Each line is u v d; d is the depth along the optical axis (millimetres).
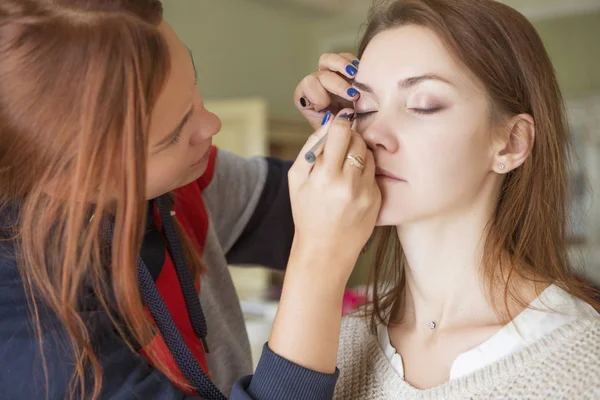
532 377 641
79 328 689
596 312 682
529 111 734
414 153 700
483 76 695
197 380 822
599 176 3793
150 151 709
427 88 698
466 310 741
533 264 746
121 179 661
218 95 4188
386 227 872
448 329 748
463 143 696
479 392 658
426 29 708
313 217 678
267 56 4555
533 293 715
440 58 696
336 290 680
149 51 660
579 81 3936
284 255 1161
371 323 854
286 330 674
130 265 673
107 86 638
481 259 732
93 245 717
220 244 1097
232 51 4273
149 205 910
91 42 634
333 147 670
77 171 645
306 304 671
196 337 927
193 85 761
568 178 824
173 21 3877
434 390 696
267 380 665
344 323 896
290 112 4762
